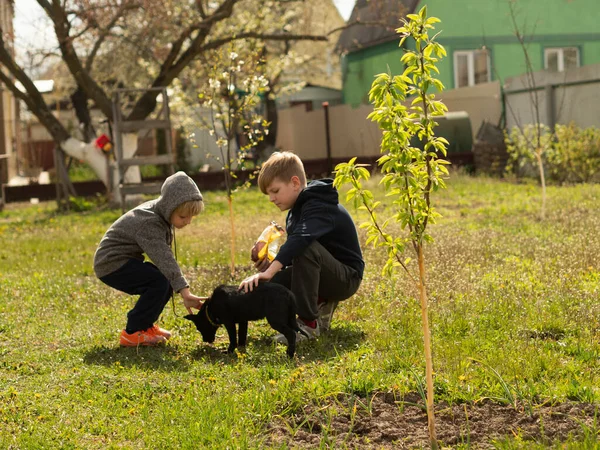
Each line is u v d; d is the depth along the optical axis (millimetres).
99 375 4840
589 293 6355
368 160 22938
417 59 3447
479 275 7352
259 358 5164
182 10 19250
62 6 17281
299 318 5770
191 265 9250
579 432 3662
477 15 24984
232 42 9070
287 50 28641
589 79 17562
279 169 5668
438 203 14656
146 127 16531
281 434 3893
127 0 17422
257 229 11758
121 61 23188
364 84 28312
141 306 5648
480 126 22562
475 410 4059
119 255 5684
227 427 3881
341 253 5785
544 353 4902
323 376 4613
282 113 31641
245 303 5211
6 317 6762
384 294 6844
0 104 25062
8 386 4695
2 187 21203
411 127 3441
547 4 25516
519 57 25469
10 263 10320
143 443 3816
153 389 4598
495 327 5688
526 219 11570
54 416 4164
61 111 36000
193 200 5660
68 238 12828
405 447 3693
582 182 16953
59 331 6188
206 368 4953
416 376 4227
